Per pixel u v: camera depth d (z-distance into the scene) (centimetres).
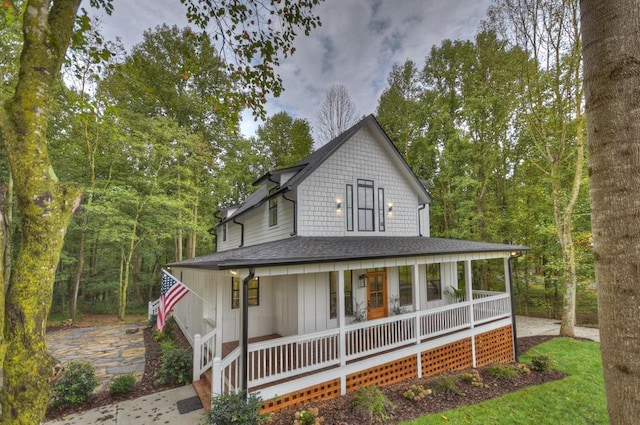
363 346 638
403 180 1076
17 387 230
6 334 234
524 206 1495
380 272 912
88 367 595
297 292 772
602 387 639
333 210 916
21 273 243
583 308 1470
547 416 529
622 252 137
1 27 812
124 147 1412
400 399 583
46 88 266
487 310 876
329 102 2188
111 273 1738
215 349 599
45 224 254
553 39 1012
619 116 141
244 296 518
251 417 443
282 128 2486
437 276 1062
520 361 846
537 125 1144
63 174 1381
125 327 1271
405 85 1842
